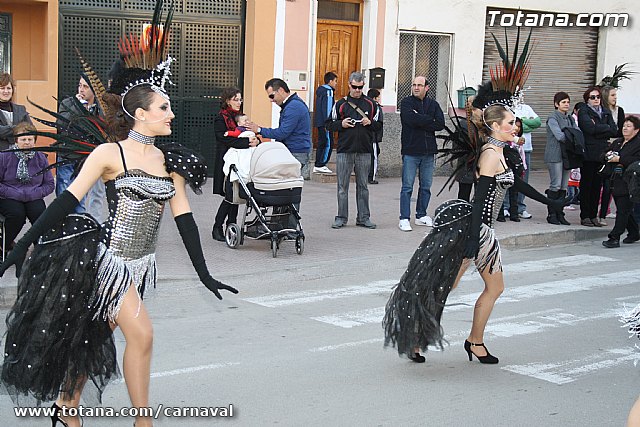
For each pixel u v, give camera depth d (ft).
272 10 54.60
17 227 30.32
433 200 51.26
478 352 23.00
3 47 50.65
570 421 19.08
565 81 67.26
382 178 59.93
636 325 16.72
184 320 26.78
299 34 55.67
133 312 16.07
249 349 23.82
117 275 16.03
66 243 16.01
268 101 55.26
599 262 38.22
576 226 44.83
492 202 21.99
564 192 45.42
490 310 22.77
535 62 65.82
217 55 54.95
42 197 30.81
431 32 60.39
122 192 16.12
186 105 54.60
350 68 58.80
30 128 29.68
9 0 49.55
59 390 16.29
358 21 58.49
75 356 16.16
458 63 61.72
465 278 33.88
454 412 19.40
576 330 26.66
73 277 15.88
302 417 18.83
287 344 24.40
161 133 16.51
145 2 52.85
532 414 19.43
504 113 21.67
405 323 21.84
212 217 43.11
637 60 68.90
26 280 16.07
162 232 39.17
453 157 22.49
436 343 22.97
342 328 26.25
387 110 59.47
